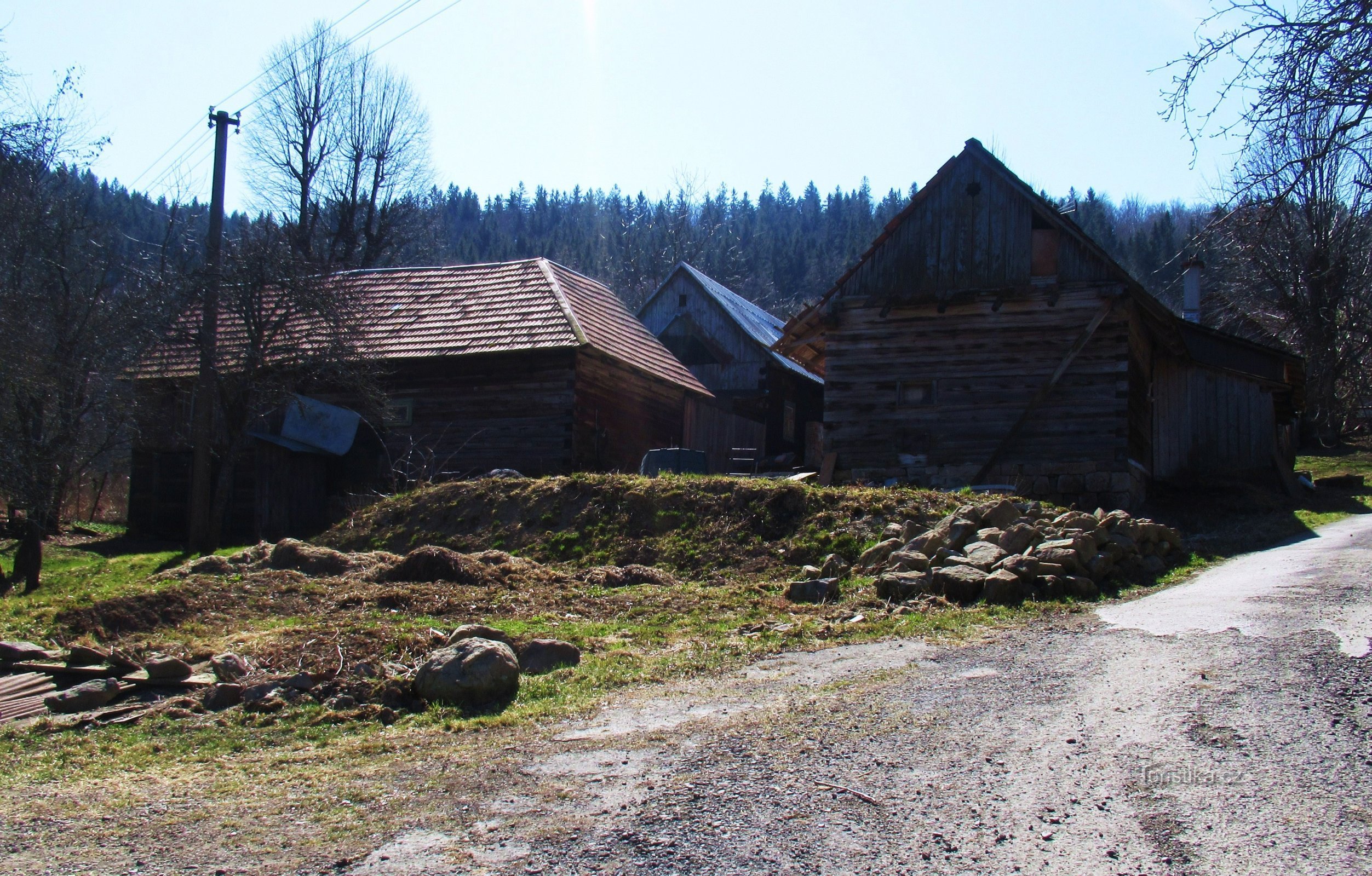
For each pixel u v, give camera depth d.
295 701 7.74
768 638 9.42
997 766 5.39
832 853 4.46
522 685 7.95
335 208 45.88
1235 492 20.97
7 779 6.20
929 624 9.58
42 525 17.98
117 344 19.69
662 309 39.75
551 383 23.39
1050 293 19.73
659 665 8.52
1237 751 5.36
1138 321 20.91
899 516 14.54
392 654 8.75
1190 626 8.48
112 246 21.67
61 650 9.21
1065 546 11.17
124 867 4.72
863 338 20.94
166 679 8.20
